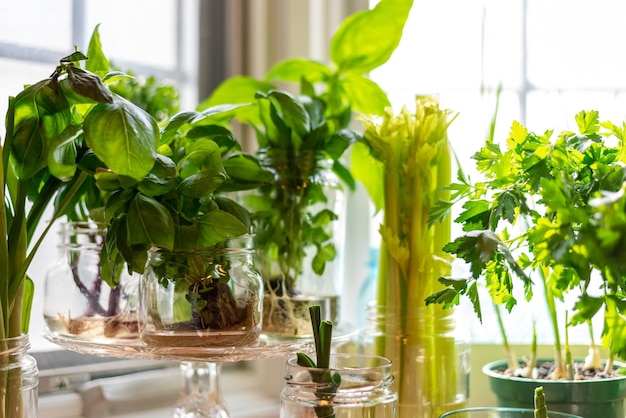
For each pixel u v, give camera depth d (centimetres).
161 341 75
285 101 86
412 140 88
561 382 83
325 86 124
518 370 94
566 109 111
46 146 71
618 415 85
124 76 76
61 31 110
